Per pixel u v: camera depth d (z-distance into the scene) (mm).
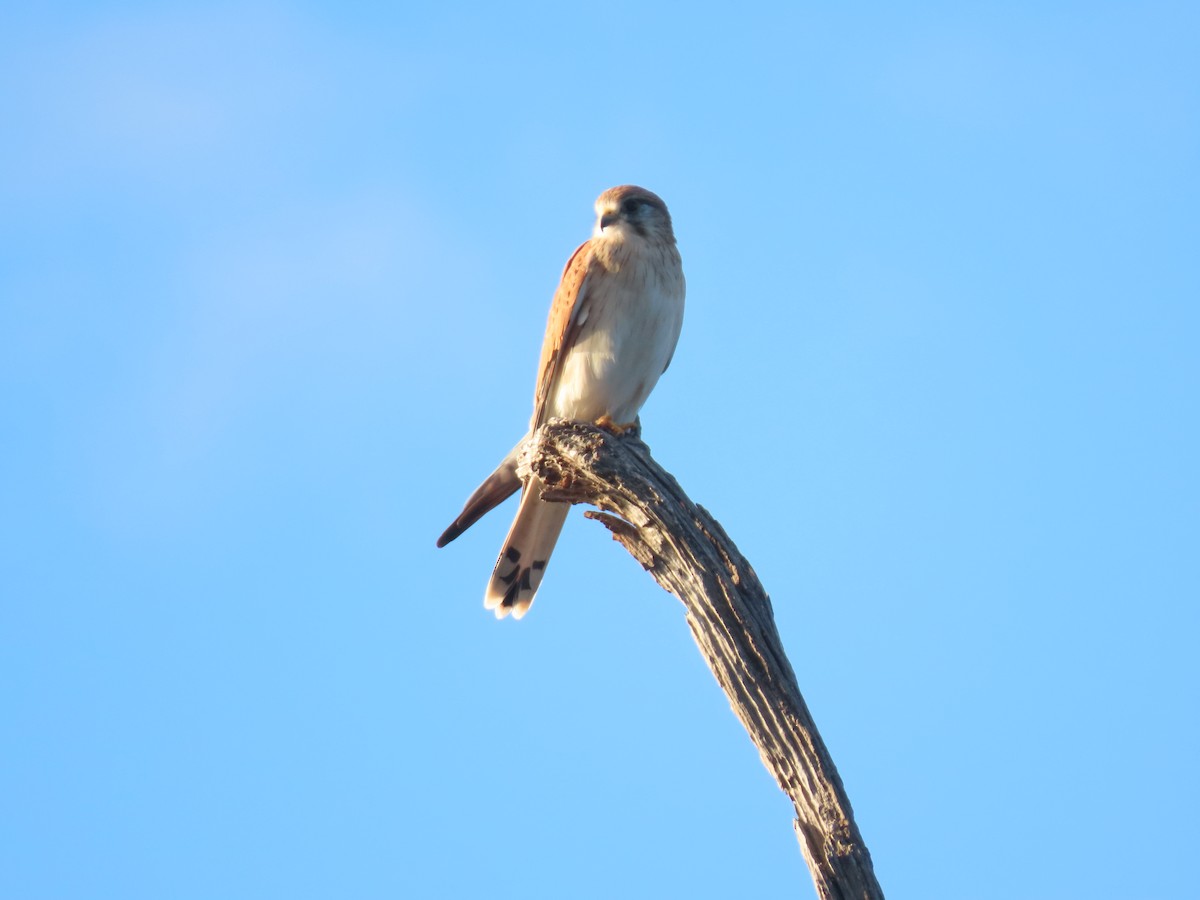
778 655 8430
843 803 8031
